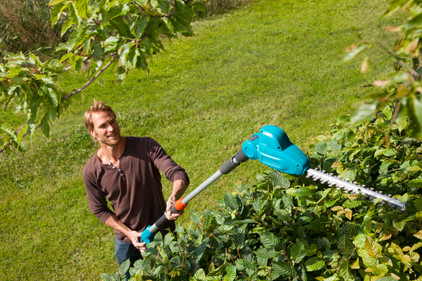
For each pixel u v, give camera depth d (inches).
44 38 318.7
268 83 264.7
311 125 215.2
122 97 266.1
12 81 77.9
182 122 235.6
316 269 65.0
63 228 173.6
